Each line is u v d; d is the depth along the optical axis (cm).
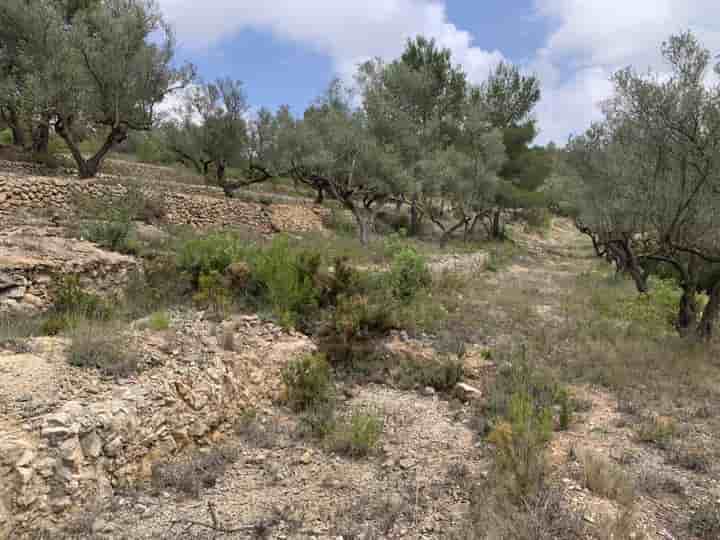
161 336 577
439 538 336
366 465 449
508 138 2977
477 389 639
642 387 679
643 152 923
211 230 1553
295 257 939
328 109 2136
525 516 344
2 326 552
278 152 2206
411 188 2097
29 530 304
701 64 806
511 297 1240
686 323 988
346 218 2450
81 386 422
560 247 3497
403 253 1064
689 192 863
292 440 493
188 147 2244
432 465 448
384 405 593
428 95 2525
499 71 3019
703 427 554
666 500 400
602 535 330
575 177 1698
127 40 1723
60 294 671
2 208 1183
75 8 2033
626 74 890
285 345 671
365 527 346
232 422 508
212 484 399
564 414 535
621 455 475
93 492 347
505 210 3206
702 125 808
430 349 762
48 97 1535
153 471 400
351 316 748
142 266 912
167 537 321
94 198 1444
